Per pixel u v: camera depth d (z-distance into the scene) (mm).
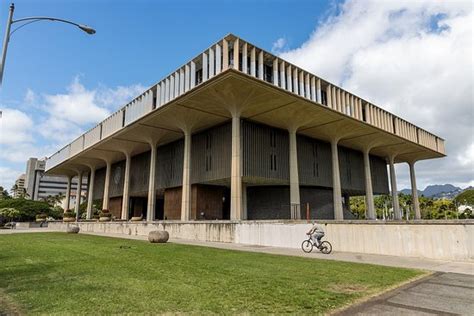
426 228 12258
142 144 37188
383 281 7273
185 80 25359
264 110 26125
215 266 9203
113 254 11961
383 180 44594
